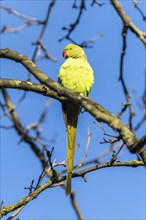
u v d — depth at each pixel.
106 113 7.16
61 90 8.03
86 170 10.54
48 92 8.92
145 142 6.18
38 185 10.49
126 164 10.34
